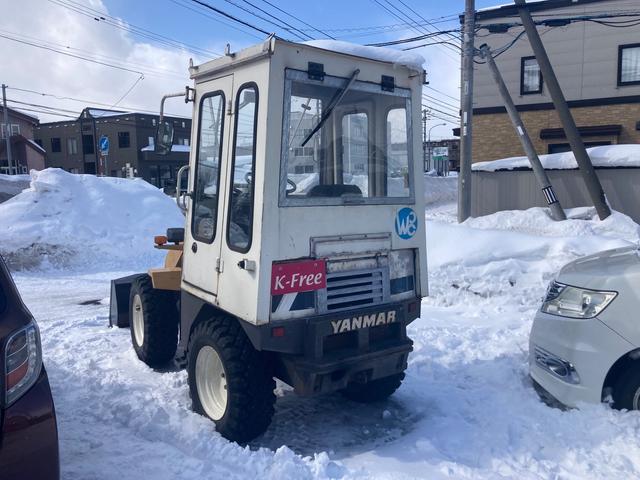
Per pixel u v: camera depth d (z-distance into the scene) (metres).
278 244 4.11
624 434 4.07
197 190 5.00
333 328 4.27
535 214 13.06
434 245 10.24
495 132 22.05
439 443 4.34
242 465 3.93
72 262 13.28
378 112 4.72
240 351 4.34
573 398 4.46
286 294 4.16
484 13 21.30
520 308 8.30
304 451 4.38
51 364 6.30
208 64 4.80
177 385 5.62
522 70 21.34
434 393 5.35
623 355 4.25
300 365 4.21
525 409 4.78
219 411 4.60
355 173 4.59
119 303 7.81
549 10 20.59
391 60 4.72
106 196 15.52
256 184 4.11
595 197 12.81
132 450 4.18
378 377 4.58
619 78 20.09
